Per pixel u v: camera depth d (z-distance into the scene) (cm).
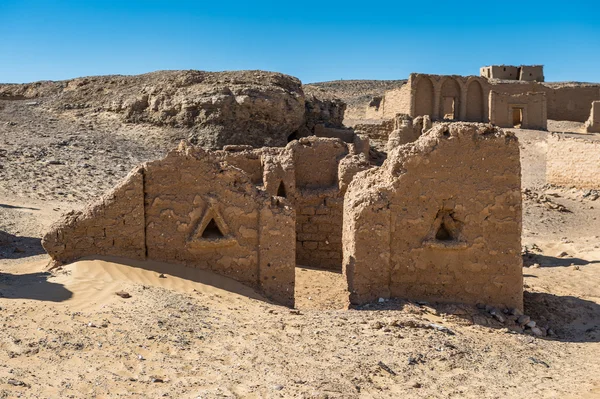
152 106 3684
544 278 1527
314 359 776
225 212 1103
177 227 1093
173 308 917
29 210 1931
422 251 1094
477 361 834
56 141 3098
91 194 2262
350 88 8481
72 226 1074
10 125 3503
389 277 1094
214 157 1117
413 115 4491
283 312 983
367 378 728
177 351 766
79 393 627
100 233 1080
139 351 752
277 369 733
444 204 1096
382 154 3325
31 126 3531
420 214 1094
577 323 1138
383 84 8781
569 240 2020
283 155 1622
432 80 4497
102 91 4069
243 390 668
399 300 1080
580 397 716
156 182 1091
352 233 1095
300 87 3866
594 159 2719
